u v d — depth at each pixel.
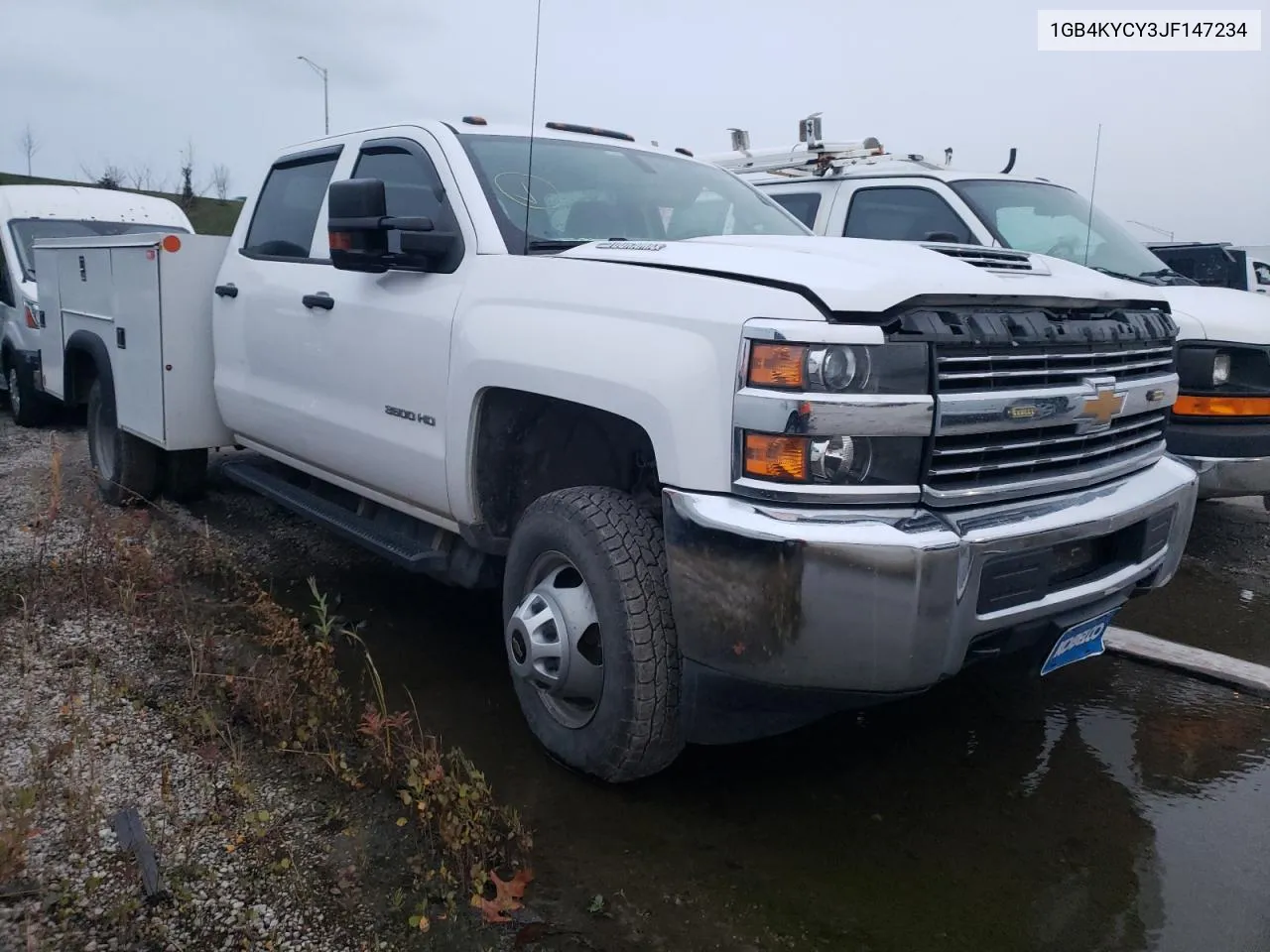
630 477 3.59
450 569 3.92
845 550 2.51
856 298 2.59
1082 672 4.15
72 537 5.26
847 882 2.75
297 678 3.64
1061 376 2.96
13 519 5.69
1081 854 2.91
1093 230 6.46
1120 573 3.13
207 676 3.59
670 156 4.57
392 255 3.71
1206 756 3.49
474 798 2.77
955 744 3.54
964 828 3.03
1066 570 3.02
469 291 3.55
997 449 2.79
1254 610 4.86
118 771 3.02
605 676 2.99
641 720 2.94
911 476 2.65
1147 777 3.34
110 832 2.72
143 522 5.37
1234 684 3.99
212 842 2.73
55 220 9.85
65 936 2.35
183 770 3.05
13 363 9.02
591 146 4.30
